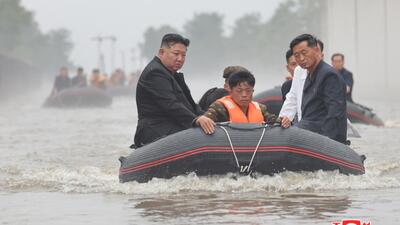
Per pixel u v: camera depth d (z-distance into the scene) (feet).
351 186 51.98
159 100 57.00
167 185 52.54
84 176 61.26
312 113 61.00
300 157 53.01
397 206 44.21
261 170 52.85
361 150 77.00
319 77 60.39
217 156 52.21
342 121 59.72
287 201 46.70
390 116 150.00
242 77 55.57
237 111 55.72
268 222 40.11
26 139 102.63
